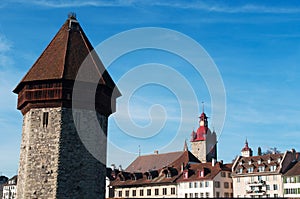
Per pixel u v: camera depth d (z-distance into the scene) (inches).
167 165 3336.6
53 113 1402.6
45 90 1425.9
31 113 1429.6
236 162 3112.7
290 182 2748.5
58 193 1326.3
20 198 1401.3
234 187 2997.0
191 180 2930.6
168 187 3021.7
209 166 3016.7
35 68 1496.1
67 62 1475.1
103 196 1450.5
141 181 3196.4
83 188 1376.7
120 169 3659.0
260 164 2960.1
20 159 1483.8
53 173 1342.3
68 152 1375.5
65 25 1625.2
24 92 1461.6
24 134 1480.1
